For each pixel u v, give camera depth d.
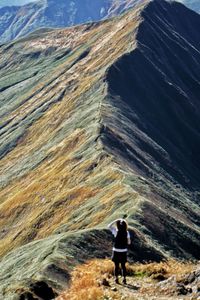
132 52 179.88
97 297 18.25
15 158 154.25
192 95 187.62
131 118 139.38
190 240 66.25
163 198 86.81
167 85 175.12
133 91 162.38
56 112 170.38
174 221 69.12
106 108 138.12
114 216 66.25
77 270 26.47
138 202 68.75
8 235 97.81
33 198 106.06
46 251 47.88
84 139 120.00
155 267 24.56
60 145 130.00
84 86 174.62
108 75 163.25
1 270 56.09
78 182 96.81
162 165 122.06
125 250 21.70
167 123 158.00
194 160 149.00
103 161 99.69
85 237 49.22
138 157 113.56
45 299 19.66
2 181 137.00
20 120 188.38
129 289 20.55
